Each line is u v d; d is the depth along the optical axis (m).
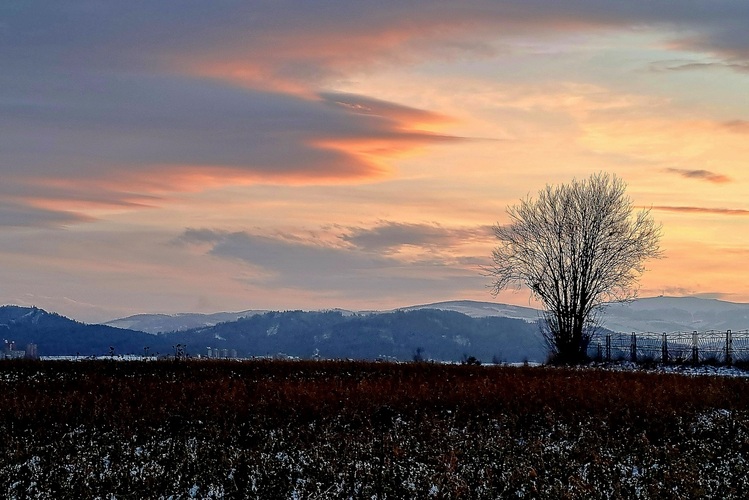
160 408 30.11
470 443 24.80
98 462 22.62
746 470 22.08
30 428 27.78
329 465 21.80
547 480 20.56
